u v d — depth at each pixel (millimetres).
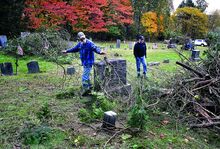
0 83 8852
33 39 15805
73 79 9727
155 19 47594
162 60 17562
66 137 4797
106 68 7320
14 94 7492
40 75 10508
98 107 6207
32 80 9500
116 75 7574
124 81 7816
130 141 4742
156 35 49375
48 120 5492
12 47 15742
